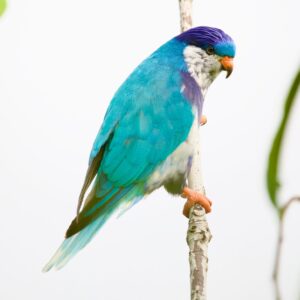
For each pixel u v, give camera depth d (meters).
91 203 10.70
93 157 11.14
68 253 10.19
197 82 12.21
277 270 3.68
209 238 9.52
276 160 3.61
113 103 11.60
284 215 3.70
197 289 8.62
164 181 11.66
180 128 11.53
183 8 12.55
